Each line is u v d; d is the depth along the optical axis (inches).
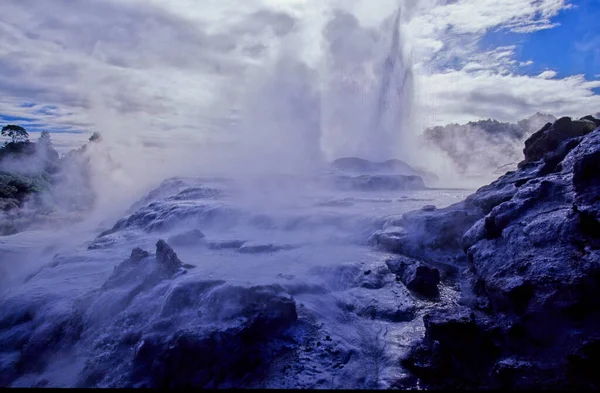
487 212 483.8
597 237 308.2
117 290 450.6
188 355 324.5
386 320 383.6
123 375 341.7
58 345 410.6
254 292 376.5
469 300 386.9
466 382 299.1
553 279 298.4
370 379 308.3
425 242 506.3
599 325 271.3
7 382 377.7
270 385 312.2
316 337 359.3
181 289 394.9
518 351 295.7
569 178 389.7
